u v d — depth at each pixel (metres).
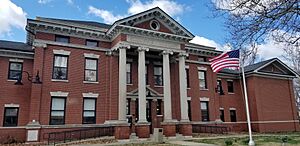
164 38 25.23
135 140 20.88
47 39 22.58
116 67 24.81
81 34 24.06
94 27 24.56
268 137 23.44
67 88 22.66
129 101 24.75
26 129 20.52
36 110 20.98
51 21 23.05
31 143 19.91
